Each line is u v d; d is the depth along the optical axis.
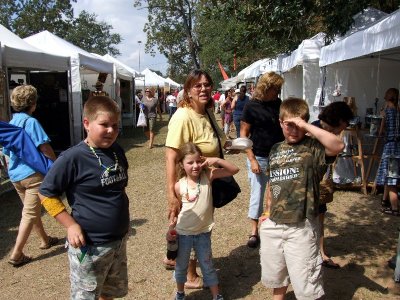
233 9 5.46
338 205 5.78
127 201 2.59
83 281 2.45
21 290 3.67
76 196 2.38
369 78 7.51
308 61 8.25
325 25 6.86
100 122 2.31
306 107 2.80
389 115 5.57
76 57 11.14
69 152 2.33
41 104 11.28
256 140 4.15
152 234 4.93
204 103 3.15
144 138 14.51
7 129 3.88
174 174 3.12
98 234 2.41
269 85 3.96
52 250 4.53
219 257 4.18
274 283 2.91
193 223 3.08
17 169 4.08
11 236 5.00
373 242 4.48
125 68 17.61
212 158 3.11
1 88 7.09
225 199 3.23
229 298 3.39
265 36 6.31
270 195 2.91
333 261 4.00
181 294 3.23
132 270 3.97
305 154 2.75
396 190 5.36
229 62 30.73
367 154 6.48
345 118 3.14
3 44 7.58
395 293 3.42
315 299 2.74
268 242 2.87
